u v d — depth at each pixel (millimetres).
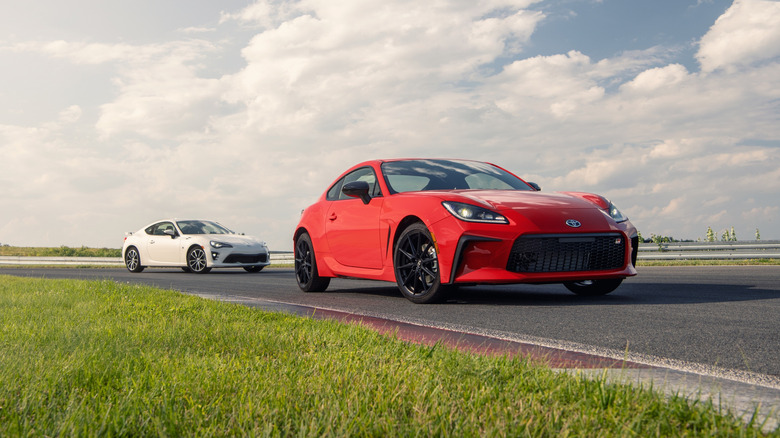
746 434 1395
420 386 1859
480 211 4543
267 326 3309
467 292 5766
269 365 2232
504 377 2006
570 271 4488
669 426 1461
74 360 2324
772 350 2635
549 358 2539
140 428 1584
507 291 5820
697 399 1634
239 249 12414
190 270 12562
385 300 5336
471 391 1824
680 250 11797
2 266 21875
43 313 4066
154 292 5496
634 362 2477
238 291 6707
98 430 1547
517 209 4531
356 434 1497
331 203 6180
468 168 5906
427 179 5547
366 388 1855
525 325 3594
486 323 3729
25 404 1759
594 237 4547
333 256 6004
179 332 3070
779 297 4586
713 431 1414
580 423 1502
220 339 2908
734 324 3338
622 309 4148
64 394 1895
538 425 1493
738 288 5480
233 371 2113
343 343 2697
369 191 5707
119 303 4629
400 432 1490
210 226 13438
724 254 11133
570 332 3289
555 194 5008
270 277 10156
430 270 4820
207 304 4492
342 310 4602
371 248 5418
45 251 24844
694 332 3133
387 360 2309
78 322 3564
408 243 5039
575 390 1771
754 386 2008
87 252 23344
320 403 1724
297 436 1504
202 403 1774
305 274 6559
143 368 2229
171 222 13289
